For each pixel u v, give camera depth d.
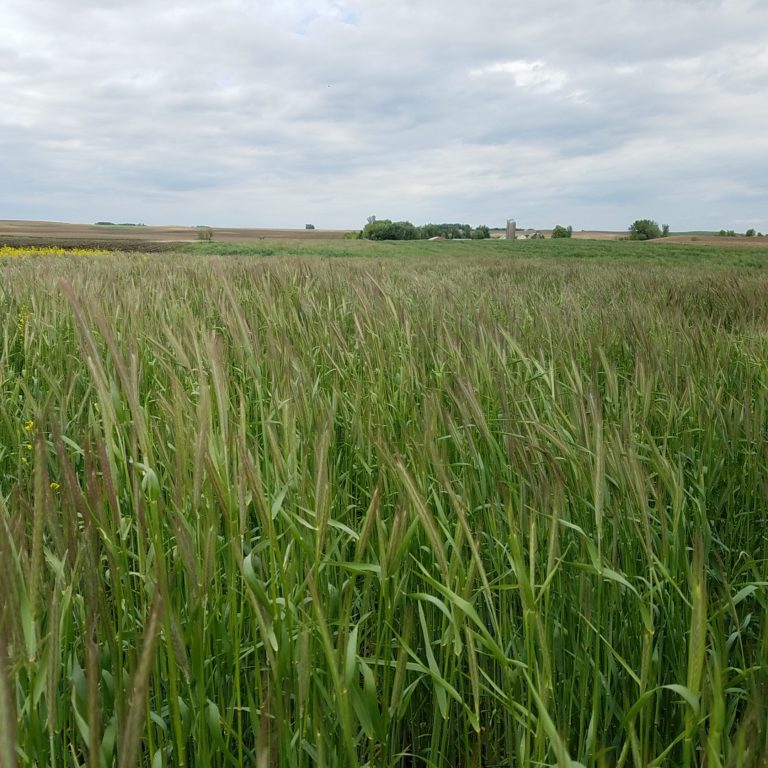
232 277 7.15
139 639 1.34
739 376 3.47
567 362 3.16
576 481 1.86
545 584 1.37
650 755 1.64
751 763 1.07
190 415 1.66
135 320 3.41
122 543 1.47
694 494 2.39
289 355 2.50
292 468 1.68
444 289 5.38
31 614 1.07
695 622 1.12
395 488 2.03
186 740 1.46
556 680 1.72
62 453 1.33
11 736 0.87
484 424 1.90
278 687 1.26
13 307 4.71
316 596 1.19
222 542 1.68
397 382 2.99
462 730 1.75
